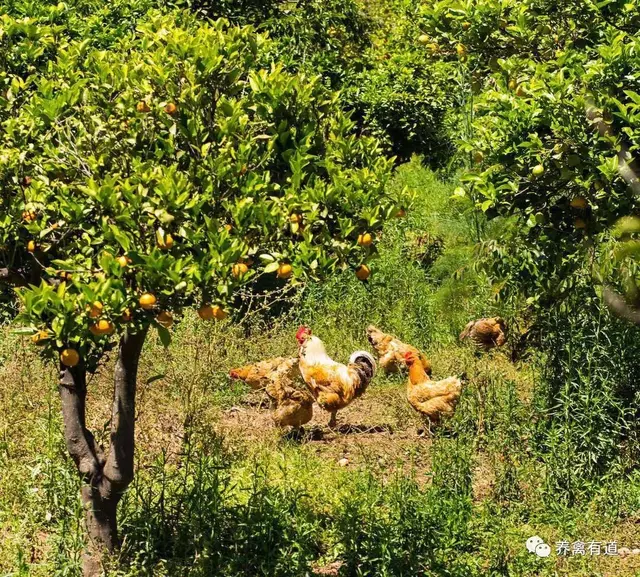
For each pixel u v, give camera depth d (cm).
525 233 1410
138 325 939
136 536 1173
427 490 1362
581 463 1444
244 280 958
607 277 1309
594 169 1196
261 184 1002
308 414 1620
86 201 972
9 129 1038
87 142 1023
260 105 1065
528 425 1555
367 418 1741
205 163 999
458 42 1400
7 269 1078
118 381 1099
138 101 1038
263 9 2694
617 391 1543
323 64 2800
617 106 1195
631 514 1392
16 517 1262
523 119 1257
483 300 1997
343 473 1455
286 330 2025
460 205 2161
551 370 1592
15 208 1016
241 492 1377
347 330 2042
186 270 928
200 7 2528
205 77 1039
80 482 1165
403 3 3189
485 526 1330
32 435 1488
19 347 1795
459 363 1895
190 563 1158
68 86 1092
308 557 1195
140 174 970
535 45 1382
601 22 1309
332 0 2942
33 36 1180
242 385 1806
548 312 1611
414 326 2058
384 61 3053
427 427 1645
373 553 1198
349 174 1048
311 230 1011
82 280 957
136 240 950
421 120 2859
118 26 2142
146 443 1491
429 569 1205
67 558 1097
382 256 2222
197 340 1823
